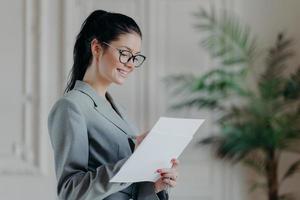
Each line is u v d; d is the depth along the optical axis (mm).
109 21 1605
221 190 4105
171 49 4117
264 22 4152
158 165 1562
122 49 1583
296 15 4160
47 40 4062
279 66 4023
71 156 1507
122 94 4086
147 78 4090
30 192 4016
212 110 4102
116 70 1589
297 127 3887
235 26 4133
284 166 4109
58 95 4059
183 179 4086
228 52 4074
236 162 3984
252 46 4086
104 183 1445
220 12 4137
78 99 1573
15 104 4047
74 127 1516
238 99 4090
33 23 4062
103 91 1669
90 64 1652
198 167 4102
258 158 4043
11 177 4008
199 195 4090
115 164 1464
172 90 4102
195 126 1595
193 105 4102
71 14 4062
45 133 4031
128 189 1638
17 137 4035
